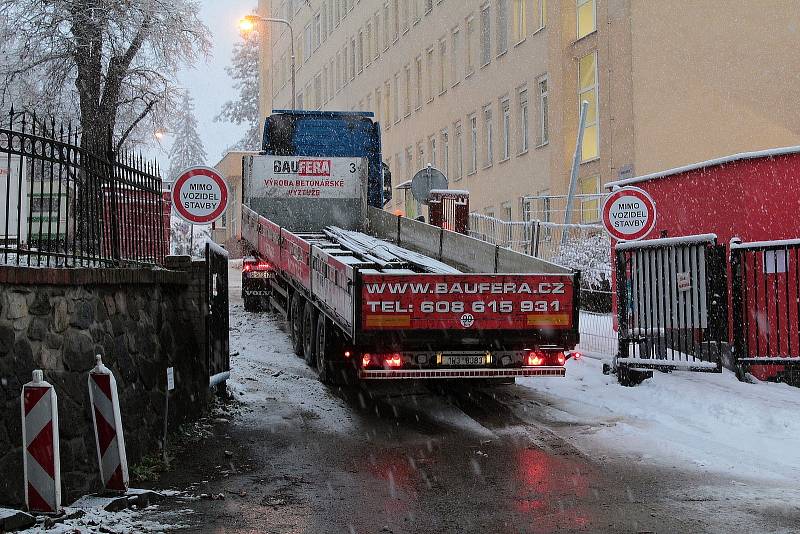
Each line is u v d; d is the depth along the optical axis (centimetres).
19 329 752
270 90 8025
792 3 2742
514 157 3556
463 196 2139
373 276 1134
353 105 5728
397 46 4916
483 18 3884
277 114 2209
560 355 1192
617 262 1380
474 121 4003
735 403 1173
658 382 1336
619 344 1374
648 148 2780
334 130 2220
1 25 2855
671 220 1588
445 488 850
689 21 2759
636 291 1382
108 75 2931
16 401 744
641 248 1359
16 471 742
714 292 1271
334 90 6125
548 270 1246
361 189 1984
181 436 1060
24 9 2853
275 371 1449
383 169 2298
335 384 1369
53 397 734
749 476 885
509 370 1182
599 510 774
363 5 5472
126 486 818
